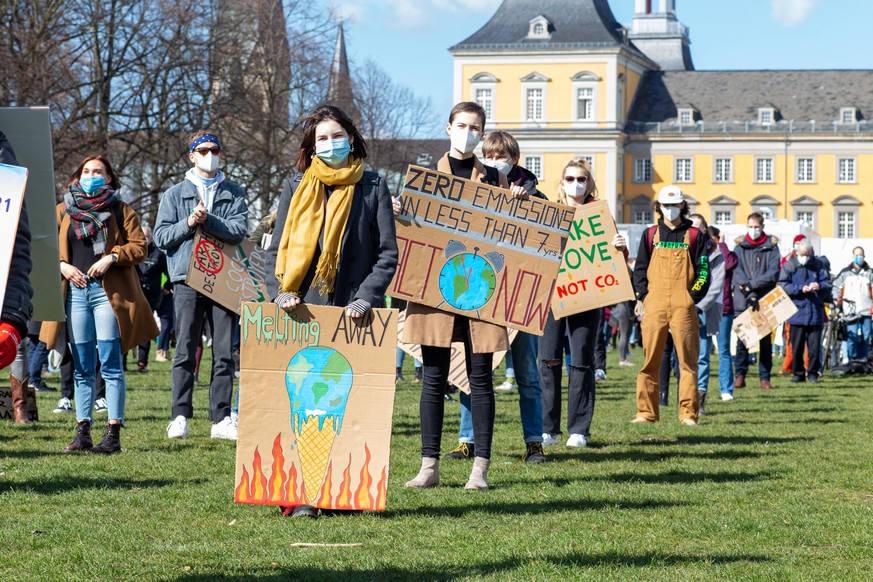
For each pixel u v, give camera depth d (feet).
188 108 141.28
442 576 18.08
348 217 22.36
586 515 23.02
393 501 24.00
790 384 65.41
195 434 35.99
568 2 348.38
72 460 29.73
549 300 25.91
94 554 19.26
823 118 343.87
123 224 31.60
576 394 34.30
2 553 19.38
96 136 129.90
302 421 22.02
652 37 416.46
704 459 31.58
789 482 27.63
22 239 14.40
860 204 340.80
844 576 18.40
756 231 58.90
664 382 48.39
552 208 25.95
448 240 25.61
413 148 253.65
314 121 22.41
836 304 77.46
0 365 13.64
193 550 19.61
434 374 25.82
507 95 343.26
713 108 350.43
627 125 348.79
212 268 33.22
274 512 22.94
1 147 16.62
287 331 22.03
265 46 158.61
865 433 38.40
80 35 132.46
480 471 25.84
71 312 31.22
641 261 39.52
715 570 18.69
